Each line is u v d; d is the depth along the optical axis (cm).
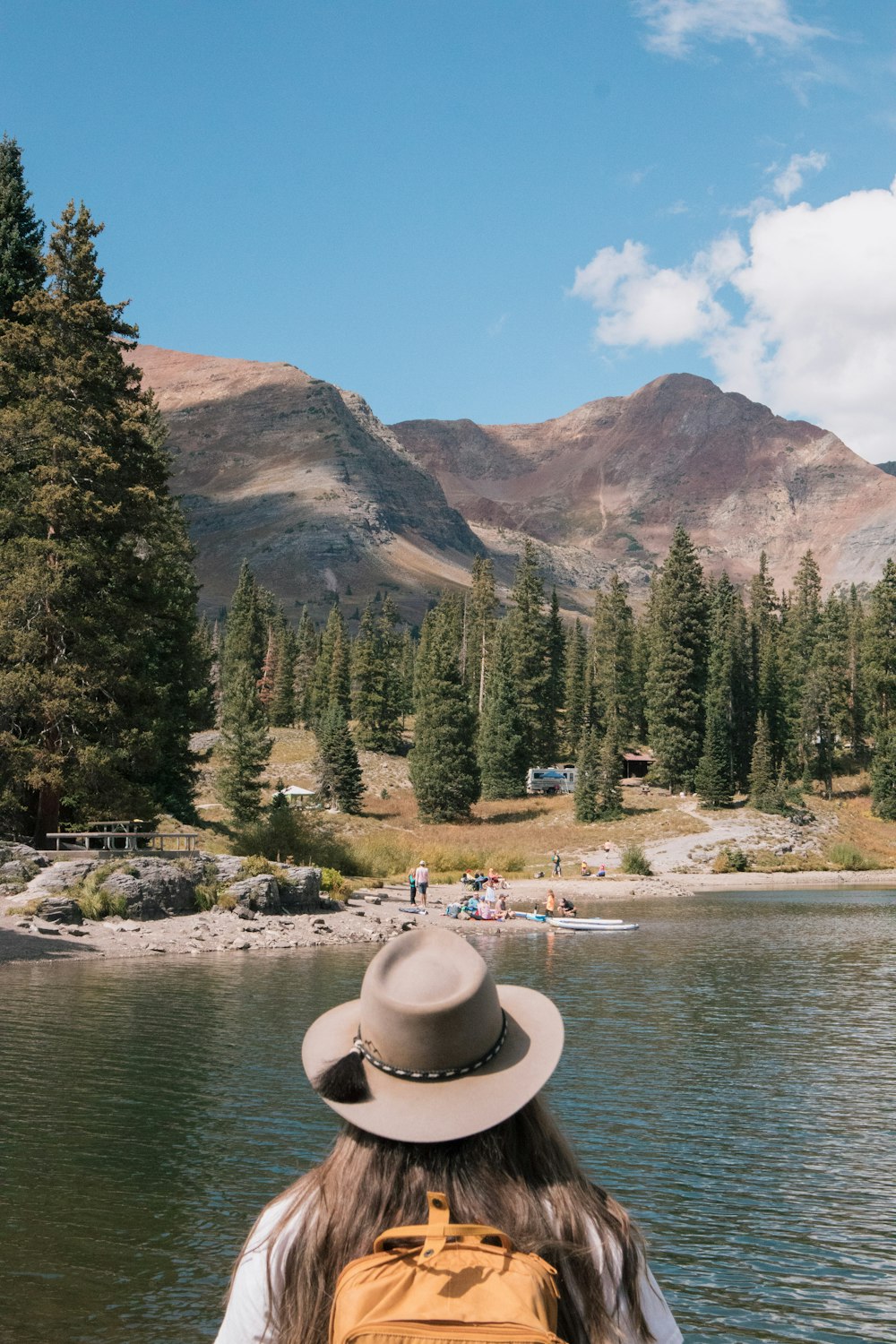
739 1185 1016
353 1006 245
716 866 8331
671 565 11450
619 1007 2070
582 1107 1293
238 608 17350
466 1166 211
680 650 11244
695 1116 1253
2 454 4122
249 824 5684
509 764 11219
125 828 4244
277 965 2548
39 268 5169
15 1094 1289
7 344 4153
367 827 9475
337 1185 214
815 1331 731
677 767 11169
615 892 6069
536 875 6794
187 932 3008
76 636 3991
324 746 10212
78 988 2127
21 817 4050
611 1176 1040
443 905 4556
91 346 4253
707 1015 1967
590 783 9950
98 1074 1391
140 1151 1070
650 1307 214
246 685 7094
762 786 10338
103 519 4066
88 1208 920
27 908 2923
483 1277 193
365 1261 198
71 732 3991
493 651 12506
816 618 14962
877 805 10500
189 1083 1345
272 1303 209
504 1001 236
